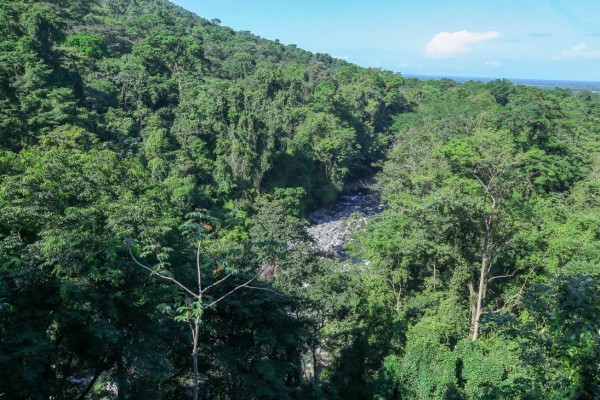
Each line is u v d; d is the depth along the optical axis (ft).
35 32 169.48
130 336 48.75
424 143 189.67
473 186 94.07
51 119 132.67
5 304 35.60
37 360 41.39
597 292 29.48
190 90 231.09
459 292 101.91
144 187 83.20
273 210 127.34
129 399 46.65
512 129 164.76
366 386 76.18
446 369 65.26
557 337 25.94
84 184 61.00
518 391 28.53
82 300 43.11
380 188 201.16
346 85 357.82
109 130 170.40
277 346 61.05
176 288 53.26
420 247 98.37
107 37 299.99
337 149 250.16
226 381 58.85
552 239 91.61
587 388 22.68
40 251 45.03
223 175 182.50
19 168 62.39
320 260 93.81
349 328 80.64
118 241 47.65
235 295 60.03
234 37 561.84
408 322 86.28
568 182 156.97
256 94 252.83
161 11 439.22
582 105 303.89
